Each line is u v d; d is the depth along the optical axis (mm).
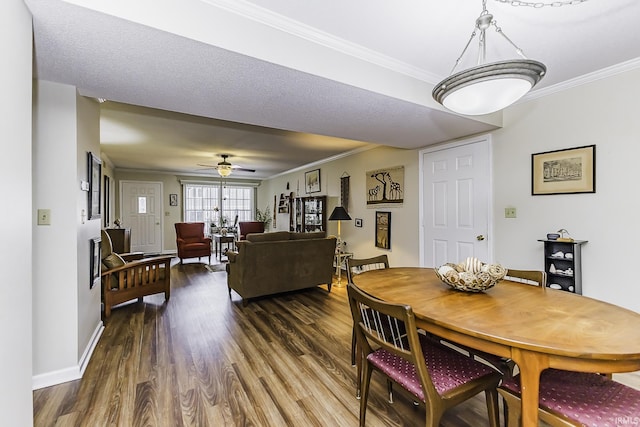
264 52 1671
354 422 1631
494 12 1660
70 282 2039
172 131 4098
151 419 1640
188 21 1451
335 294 4207
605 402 1106
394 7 1633
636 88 2199
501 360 1621
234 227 8102
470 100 1497
